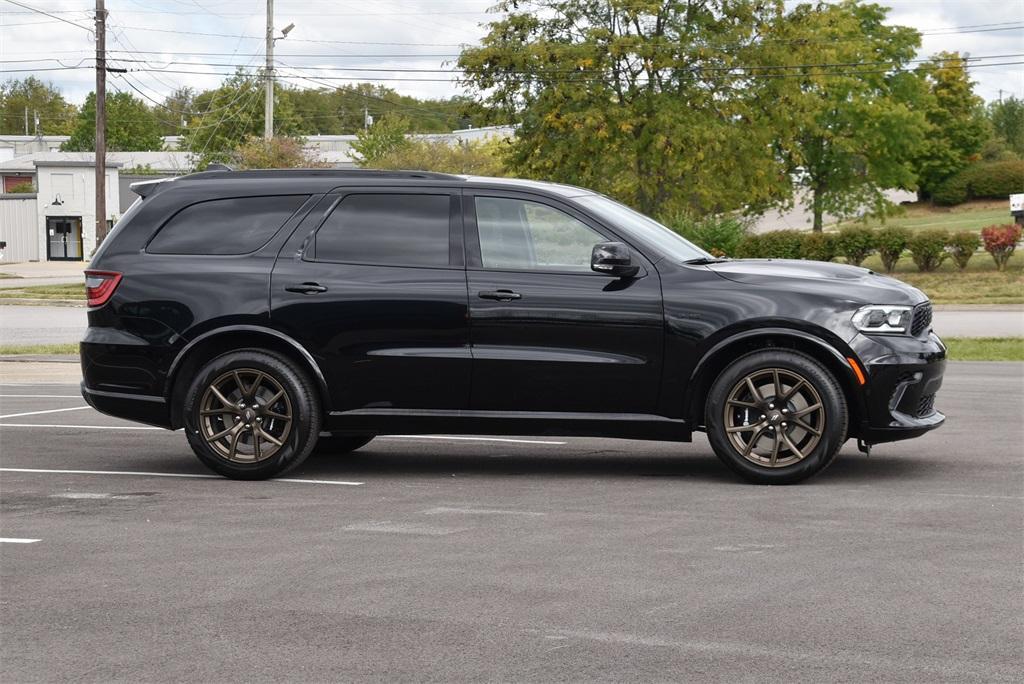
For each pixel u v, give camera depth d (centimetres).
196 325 847
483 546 635
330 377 837
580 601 530
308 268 844
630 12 4056
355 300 833
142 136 13112
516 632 487
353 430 844
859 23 5928
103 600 541
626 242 820
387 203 852
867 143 5819
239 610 522
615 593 542
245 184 873
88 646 476
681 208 4203
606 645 469
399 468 897
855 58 5591
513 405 823
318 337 836
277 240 854
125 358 860
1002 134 10338
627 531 668
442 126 13462
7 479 857
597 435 822
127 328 860
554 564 595
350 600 536
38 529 691
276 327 839
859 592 541
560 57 4091
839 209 5972
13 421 1179
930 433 1030
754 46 4259
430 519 706
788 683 425
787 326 790
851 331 787
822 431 790
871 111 5675
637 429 815
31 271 6081
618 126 4069
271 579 573
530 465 905
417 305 827
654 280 809
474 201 842
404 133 8731
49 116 17450
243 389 842
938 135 8450
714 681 428
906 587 548
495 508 738
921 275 3888
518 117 4238
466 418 828
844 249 3941
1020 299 3234
